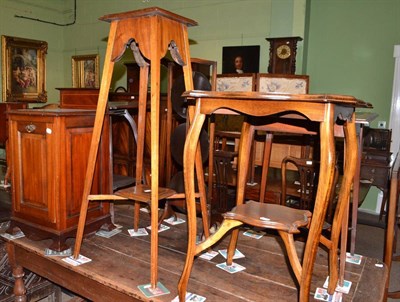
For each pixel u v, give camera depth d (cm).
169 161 297
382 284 166
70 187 193
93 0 685
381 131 421
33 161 195
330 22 496
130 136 452
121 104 254
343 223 163
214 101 139
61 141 186
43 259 193
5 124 317
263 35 517
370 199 489
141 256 190
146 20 163
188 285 161
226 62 543
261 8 515
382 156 416
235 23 538
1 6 632
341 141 322
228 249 182
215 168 319
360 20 478
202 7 563
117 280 165
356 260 190
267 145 212
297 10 478
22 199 204
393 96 464
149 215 253
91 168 184
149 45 163
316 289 161
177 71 303
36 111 189
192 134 142
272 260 188
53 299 255
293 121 179
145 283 162
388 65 467
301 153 362
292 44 442
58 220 189
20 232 213
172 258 189
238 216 146
